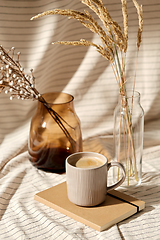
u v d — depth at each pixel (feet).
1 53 2.53
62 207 2.28
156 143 3.52
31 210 2.33
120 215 2.17
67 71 3.89
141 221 2.19
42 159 2.84
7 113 3.89
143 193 2.55
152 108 4.01
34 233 2.08
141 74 3.89
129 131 2.48
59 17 3.61
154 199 2.47
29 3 3.57
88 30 3.70
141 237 2.03
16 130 3.91
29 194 2.57
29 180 2.81
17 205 2.39
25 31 3.65
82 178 2.17
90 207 2.27
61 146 2.80
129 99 2.42
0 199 2.49
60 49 3.77
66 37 3.73
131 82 3.92
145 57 3.82
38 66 3.79
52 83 3.92
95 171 2.16
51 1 3.56
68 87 3.92
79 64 3.86
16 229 2.11
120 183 2.37
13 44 3.67
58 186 2.59
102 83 3.91
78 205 2.28
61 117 2.76
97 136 3.82
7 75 2.54
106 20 2.06
